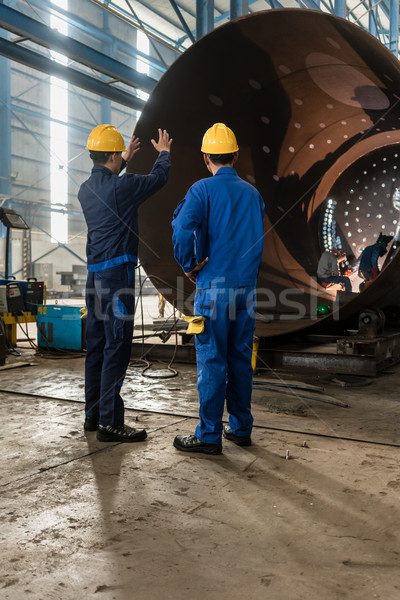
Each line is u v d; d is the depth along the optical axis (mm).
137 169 4836
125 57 20516
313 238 6996
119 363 2566
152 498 1865
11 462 2250
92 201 2592
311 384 3926
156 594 1267
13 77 18812
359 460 2268
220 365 2361
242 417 2480
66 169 21094
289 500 1845
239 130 5457
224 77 4703
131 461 2268
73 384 3988
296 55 4543
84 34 18938
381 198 6660
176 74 4402
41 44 6816
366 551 1478
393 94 4711
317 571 1370
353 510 1757
